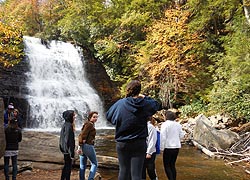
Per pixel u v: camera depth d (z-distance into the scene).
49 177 8.04
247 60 15.91
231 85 16.64
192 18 22.20
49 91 23.86
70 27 28.09
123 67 26.06
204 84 20.91
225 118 16.64
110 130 20.97
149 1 24.55
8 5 33.03
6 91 21.70
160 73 21.52
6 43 19.53
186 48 20.64
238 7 19.22
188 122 17.45
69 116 6.58
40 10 32.09
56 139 9.43
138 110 4.12
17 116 9.83
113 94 26.28
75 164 9.07
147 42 22.64
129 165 4.12
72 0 29.84
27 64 23.91
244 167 9.49
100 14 27.33
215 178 8.12
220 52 20.34
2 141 6.64
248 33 17.56
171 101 21.89
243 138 13.17
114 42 25.31
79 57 27.77
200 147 12.69
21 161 9.05
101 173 8.64
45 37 30.52
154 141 5.95
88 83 27.19
